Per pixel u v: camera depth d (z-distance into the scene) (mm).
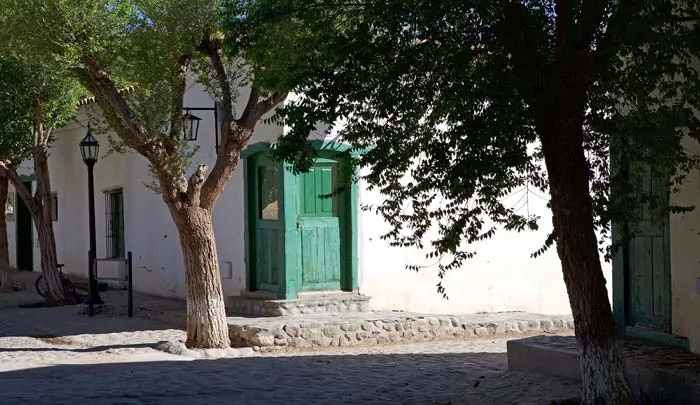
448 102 7262
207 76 11891
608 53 7098
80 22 11133
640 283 9695
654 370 8086
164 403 8523
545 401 8406
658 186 9211
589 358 7555
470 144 7047
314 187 14422
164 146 11734
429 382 9992
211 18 11156
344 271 14633
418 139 7902
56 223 24109
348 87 7551
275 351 12531
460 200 7871
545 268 15914
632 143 7914
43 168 18281
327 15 8023
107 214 20812
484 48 7375
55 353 12117
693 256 8758
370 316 13797
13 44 11492
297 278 14250
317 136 13922
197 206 11961
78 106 19734
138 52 11367
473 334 13977
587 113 7980
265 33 8461
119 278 19234
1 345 12922
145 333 13828
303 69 7828
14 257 26516
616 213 7711
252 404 8570
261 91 11570
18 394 8820
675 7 7387
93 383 9594
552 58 7477
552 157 7387
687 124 7117
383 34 7520
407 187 8305
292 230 14188
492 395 9109
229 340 12477
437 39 7371
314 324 12898
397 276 14883
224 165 11867
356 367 11047
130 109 11594
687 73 7051
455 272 15273
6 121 17094
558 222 7551
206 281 12188
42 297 19703
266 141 14352
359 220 14602
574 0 7066
